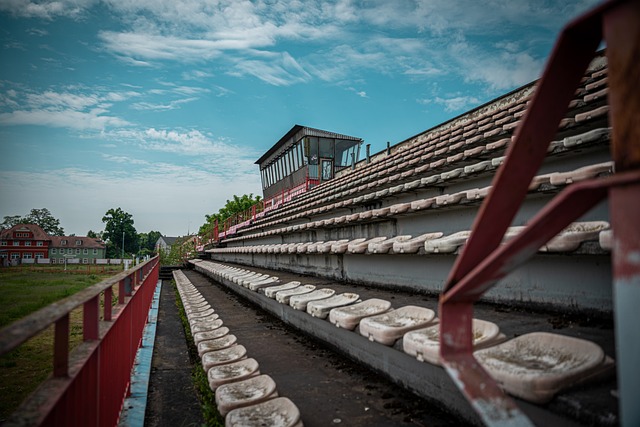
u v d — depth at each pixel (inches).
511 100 386.6
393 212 248.5
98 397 107.3
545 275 146.4
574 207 43.1
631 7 37.9
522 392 71.4
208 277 823.7
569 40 45.2
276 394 126.3
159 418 158.6
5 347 49.7
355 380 161.0
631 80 38.0
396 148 605.0
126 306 180.2
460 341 57.4
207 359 171.5
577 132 196.2
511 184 50.4
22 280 1285.7
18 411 62.9
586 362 74.0
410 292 225.3
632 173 35.9
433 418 121.3
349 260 301.4
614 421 59.6
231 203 1647.4
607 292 124.9
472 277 51.1
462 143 305.4
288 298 226.8
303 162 1036.5
